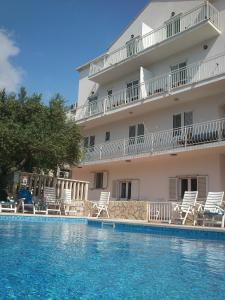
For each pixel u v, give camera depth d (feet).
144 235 33.40
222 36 58.65
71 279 13.98
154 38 71.46
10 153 50.01
